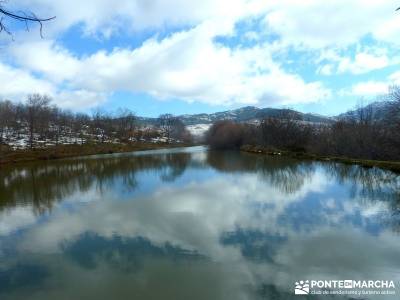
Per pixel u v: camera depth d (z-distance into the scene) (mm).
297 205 20016
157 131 137500
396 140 35844
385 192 23062
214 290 10062
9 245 14477
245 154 63938
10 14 4090
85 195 25109
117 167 44812
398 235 14242
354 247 13023
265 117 73125
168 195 24156
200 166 43562
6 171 41969
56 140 74000
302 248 13086
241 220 17156
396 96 36531
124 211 19734
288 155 53969
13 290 10484
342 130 49156
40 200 23703
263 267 11516
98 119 96250
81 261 12547
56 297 9992
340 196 22219
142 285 10516
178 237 14812
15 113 83938
